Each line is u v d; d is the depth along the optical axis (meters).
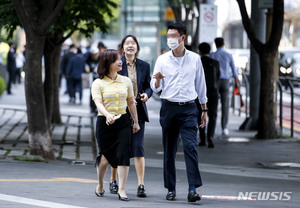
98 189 11.45
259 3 22.77
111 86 11.03
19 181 12.67
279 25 21.83
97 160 11.31
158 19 52.94
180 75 11.37
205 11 26.75
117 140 11.07
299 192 12.80
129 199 11.32
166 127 11.48
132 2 53.06
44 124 16.92
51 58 21.44
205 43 19.53
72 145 20.33
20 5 16.17
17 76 52.38
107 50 11.09
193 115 11.38
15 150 17.95
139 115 11.94
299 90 43.56
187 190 12.84
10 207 9.73
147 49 52.91
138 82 12.05
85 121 27.83
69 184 12.70
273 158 18.12
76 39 67.62
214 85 19.62
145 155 18.61
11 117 27.86
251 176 15.20
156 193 12.26
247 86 29.23
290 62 48.47
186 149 11.27
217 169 16.20
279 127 24.09
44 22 16.25
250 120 25.31
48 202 10.33
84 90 52.81
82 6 20.22
